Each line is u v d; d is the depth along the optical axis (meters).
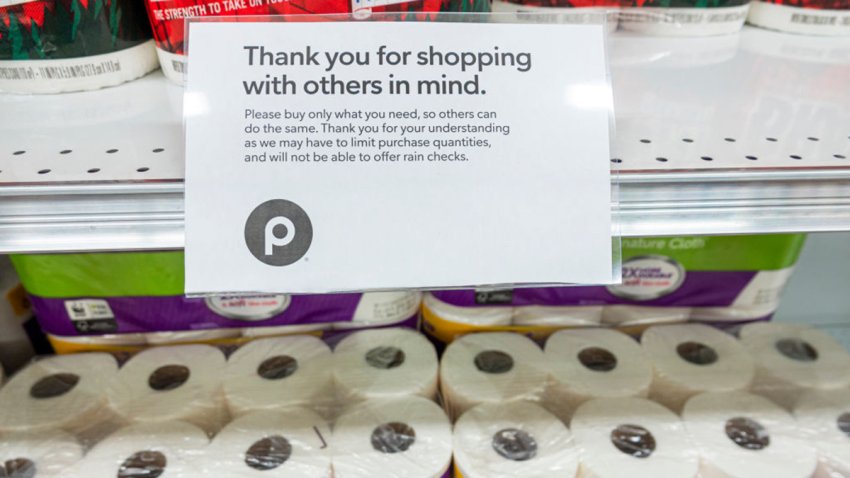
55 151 0.38
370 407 0.64
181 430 0.61
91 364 0.69
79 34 0.44
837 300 0.95
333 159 0.34
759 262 0.73
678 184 0.37
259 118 0.34
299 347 0.71
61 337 0.71
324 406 0.65
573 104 0.35
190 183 0.33
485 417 0.63
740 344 0.73
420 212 0.35
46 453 0.58
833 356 0.72
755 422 0.63
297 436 0.60
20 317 0.73
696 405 0.65
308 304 0.73
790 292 0.94
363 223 0.34
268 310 0.72
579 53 0.35
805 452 0.60
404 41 0.34
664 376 0.69
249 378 0.67
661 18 0.58
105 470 0.56
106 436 0.62
